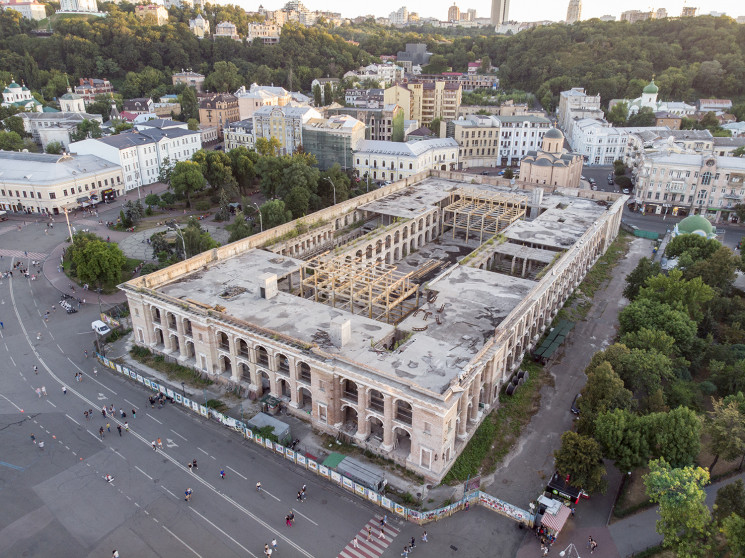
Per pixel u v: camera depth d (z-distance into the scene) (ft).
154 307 323.16
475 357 253.65
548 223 451.53
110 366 321.73
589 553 206.59
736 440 224.12
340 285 339.36
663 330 310.86
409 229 471.21
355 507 229.66
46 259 479.00
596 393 257.34
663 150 636.07
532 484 240.12
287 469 249.55
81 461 250.78
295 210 540.11
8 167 600.39
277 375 279.28
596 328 373.20
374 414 250.16
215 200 636.48
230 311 299.99
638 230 556.92
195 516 223.10
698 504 187.73
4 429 270.46
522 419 281.33
